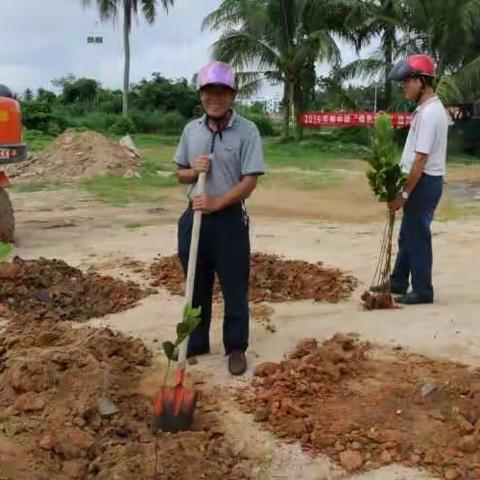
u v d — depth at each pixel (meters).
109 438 3.87
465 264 7.91
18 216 12.09
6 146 8.86
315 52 32.47
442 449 3.79
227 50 32.91
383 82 33.44
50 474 3.53
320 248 8.85
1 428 3.92
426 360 4.96
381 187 6.03
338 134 35.84
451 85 28.38
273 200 14.84
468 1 28.47
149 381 4.62
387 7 32.34
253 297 6.49
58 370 4.42
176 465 3.55
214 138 4.67
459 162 28.92
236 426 4.08
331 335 5.53
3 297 6.26
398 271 6.54
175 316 6.03
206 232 4.79
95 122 40.22
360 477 3.60
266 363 4.86
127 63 40.75
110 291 6.58
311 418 4.10
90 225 11.06
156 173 19.48
